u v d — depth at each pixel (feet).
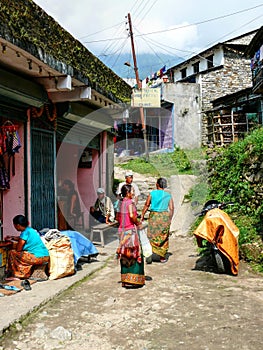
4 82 19.53
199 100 78.54
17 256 20.12
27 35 17.98
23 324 14.73
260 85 48.55
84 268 23.16
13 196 23.43
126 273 19.36
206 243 24.64
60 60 22.24
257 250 23.03
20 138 23.35
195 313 15.67
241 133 62.90
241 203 32.86
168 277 21.27
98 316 15.62
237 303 16.70
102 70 30.81
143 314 15.74
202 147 69.87
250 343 12.84
